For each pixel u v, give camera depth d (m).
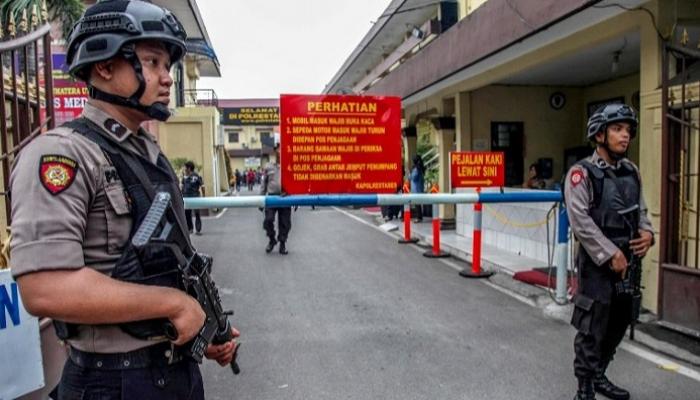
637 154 9.42
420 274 7.47
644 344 4.48
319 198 5.18
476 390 3.67
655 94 5.28
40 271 1.24
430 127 13.52
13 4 3.93
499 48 6.89
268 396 3.63
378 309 5.69
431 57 9.72
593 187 3.25
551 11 5.71
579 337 3.30
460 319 5.30
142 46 1.48
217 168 21.09
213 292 1.68
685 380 3.77
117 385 1.43
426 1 12.73
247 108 31.11
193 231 12.90
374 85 15.47
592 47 6.72
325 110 5.44
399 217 14.30
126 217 1.42
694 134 4.86
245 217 17.42
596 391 3.56
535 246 7.82
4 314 2.48
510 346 4.52
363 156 5.59
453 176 7.07
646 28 5.38
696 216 4.77
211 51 20.08
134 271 1.39
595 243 3.12
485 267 7.76
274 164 9.36
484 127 10.78
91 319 1.28
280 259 8.80
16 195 1.30
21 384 2.57
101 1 1.50
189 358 1.54
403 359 4.26
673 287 4.69
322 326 5.13
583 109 11.12
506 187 10.35
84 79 1.50
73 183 1.32
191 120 17.88
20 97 3.59
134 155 1.48
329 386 3.78
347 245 10.26
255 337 4.83
